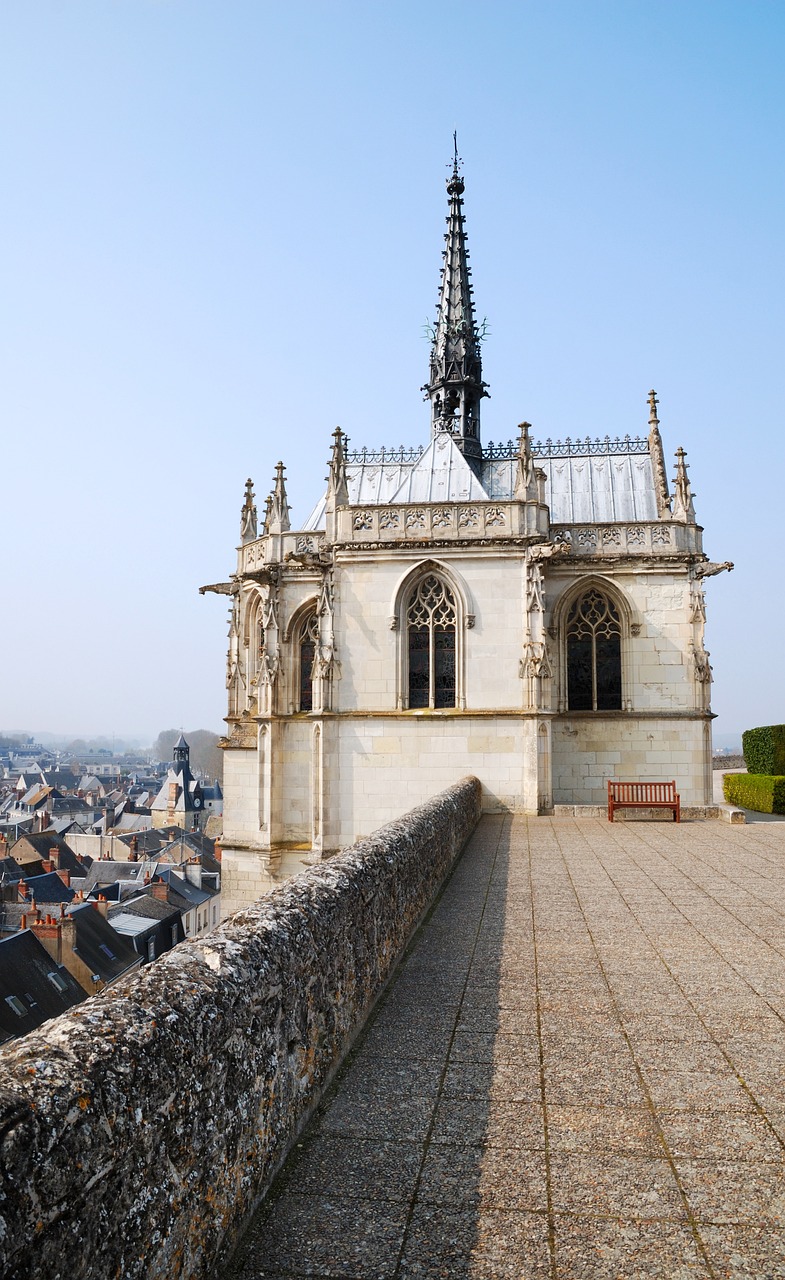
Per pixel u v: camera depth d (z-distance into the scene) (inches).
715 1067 357.4
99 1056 186.5
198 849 5639.8
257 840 1596.9
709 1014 423.5
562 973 493.7
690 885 761.6
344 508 1501.0
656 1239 235.6
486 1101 324.8
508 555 1451.8
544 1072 352.8
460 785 1110.4
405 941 547.2
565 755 1562.5
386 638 1477.6
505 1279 218.5
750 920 624.1
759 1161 278.5
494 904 681.6
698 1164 276.7
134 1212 183.3
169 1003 222.2
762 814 1558.8
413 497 1716.3
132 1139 183.8
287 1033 291.1
